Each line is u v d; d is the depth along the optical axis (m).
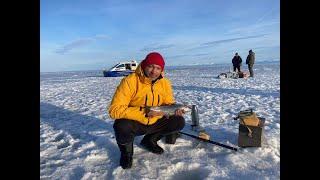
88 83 20.44
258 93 10.14
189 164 3.55
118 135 3.54
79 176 3.45
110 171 3.53
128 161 3.53
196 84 15.14
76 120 6.48
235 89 11.77
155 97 3.74
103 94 12.02
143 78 3.62
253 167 3.42
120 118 3.58
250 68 19.75
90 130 5.42
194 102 8.60
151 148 3.96
